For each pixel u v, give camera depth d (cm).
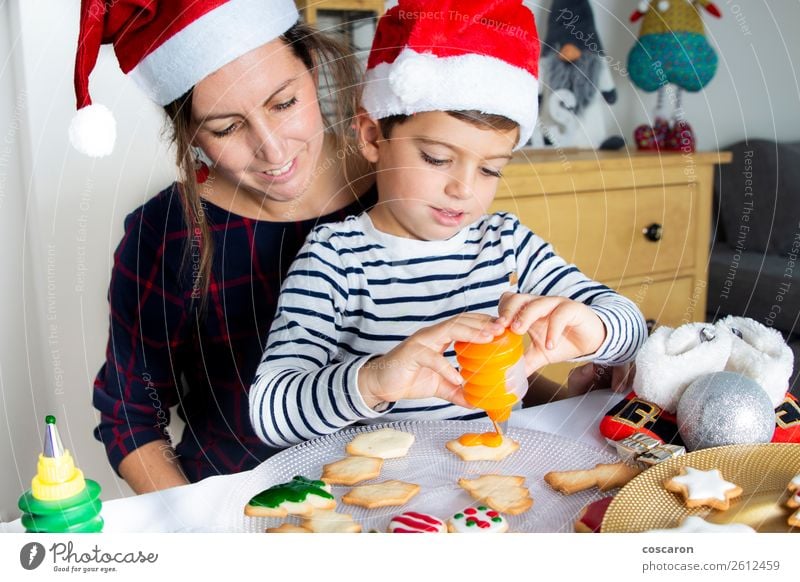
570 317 68
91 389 112
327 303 81
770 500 50
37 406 111
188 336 93
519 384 56
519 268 88
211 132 77
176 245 90
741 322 67
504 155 75
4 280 107
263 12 71
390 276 84
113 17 69
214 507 54
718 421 57
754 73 133
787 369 62
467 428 65
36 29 99
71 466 48
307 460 61
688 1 122
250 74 72
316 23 103
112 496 111
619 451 59
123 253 91
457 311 84
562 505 53
